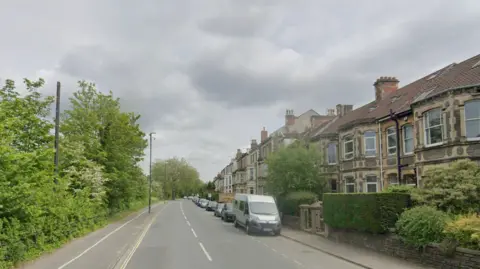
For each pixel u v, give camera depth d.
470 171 14.66
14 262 12.02
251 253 16.62
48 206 16.20
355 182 29.58
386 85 33.28
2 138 14.12
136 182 41.47
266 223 24.05
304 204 27.02
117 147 34.81
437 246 12.40
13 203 12.65
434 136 20.91
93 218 26.30
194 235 24.25
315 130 42.03
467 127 19.14
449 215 13.44
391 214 15.50
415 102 22.12
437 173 15.28
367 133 29.27
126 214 45.44
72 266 12.61
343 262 14.34
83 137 31.89
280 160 31.12
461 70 22.27
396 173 26.09
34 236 14.45
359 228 17.03
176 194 157.25
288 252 17.00
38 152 15.61
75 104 33.75
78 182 27.39
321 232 22.88
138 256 15.69
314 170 30.89
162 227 30.11
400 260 14.17
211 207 57.88
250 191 66.69
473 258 10.94
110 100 35.19
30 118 22.45
